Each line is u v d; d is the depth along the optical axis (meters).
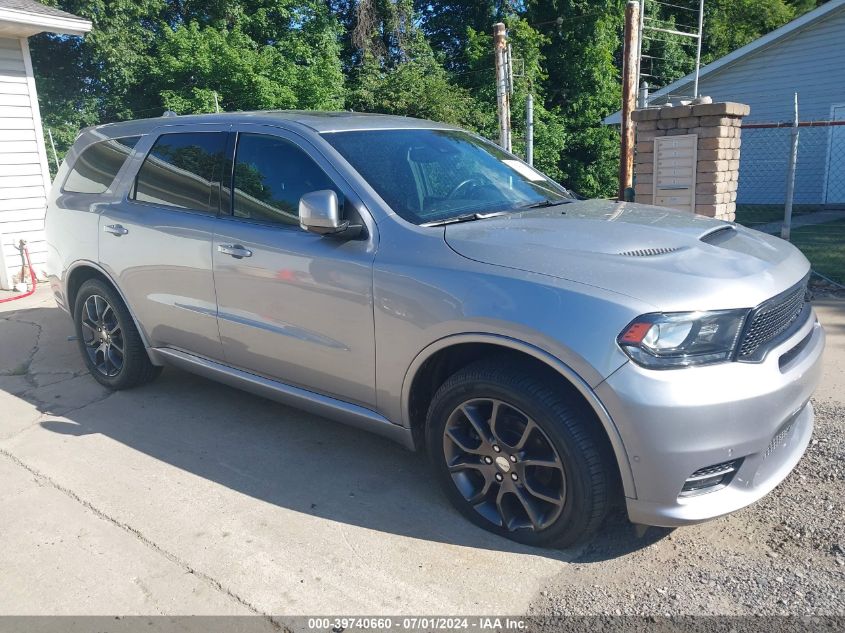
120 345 4.74
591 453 2.66
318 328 3.41
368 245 3.23
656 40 25.72
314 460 3.82
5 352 5.93
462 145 4.14
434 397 3.08
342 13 25.39
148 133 4.54
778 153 16.98
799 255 3.29
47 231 5.15
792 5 33.41
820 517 3.05
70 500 3.45
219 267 3.82
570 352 2.58
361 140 3.69
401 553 2.95
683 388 2.49
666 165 6.50
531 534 2.93
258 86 20.00
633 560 2.85
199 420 4.39
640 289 2.60
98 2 19.81
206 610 2.64
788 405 2.71
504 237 3.03
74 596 2.74
